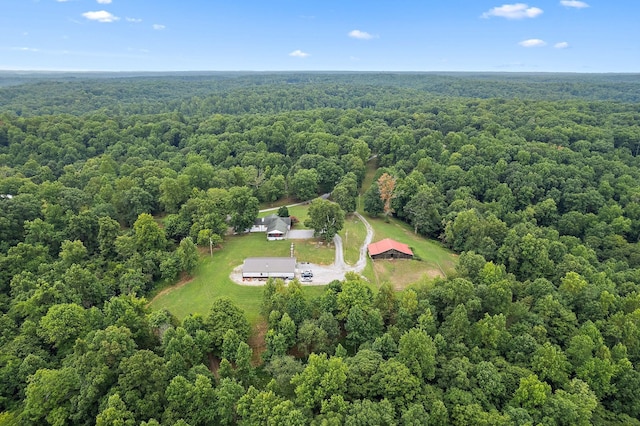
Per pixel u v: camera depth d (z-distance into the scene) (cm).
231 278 8512
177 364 5431
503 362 5906
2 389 5469
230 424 5241
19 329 6450
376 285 8412
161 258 8531
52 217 9488
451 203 11856
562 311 6681
